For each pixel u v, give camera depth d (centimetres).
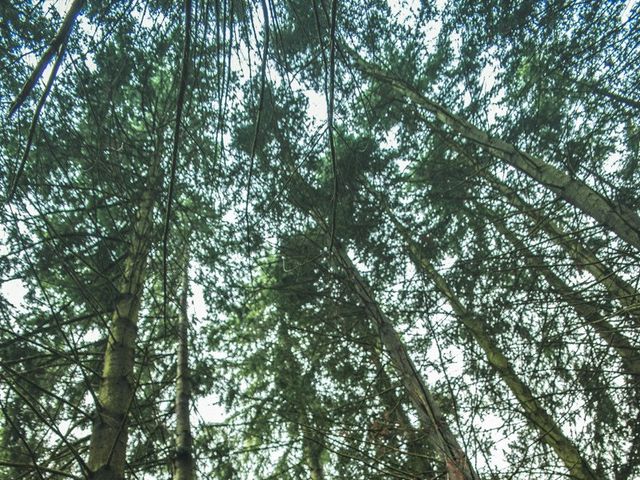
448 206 838
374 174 870
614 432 545
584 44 615
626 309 428
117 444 361
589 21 605
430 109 776
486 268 645
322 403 754
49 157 457
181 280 712
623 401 547
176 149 167
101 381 415
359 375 746
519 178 759
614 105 634
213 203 704
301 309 840
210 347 818
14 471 464
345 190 784
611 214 493
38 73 123
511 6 679
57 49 125
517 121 715
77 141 417
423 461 566
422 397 501
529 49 703
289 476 868
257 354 855
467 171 813
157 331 714
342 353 779
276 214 758
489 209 835
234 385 755
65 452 467
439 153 863
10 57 342
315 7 176
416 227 833
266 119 571
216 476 654
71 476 313
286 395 760
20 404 508
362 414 667
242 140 718
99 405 368
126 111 581
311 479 858
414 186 1004
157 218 626
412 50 846
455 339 629
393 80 830
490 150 679
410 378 533
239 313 768
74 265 576
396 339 599
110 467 336
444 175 827
